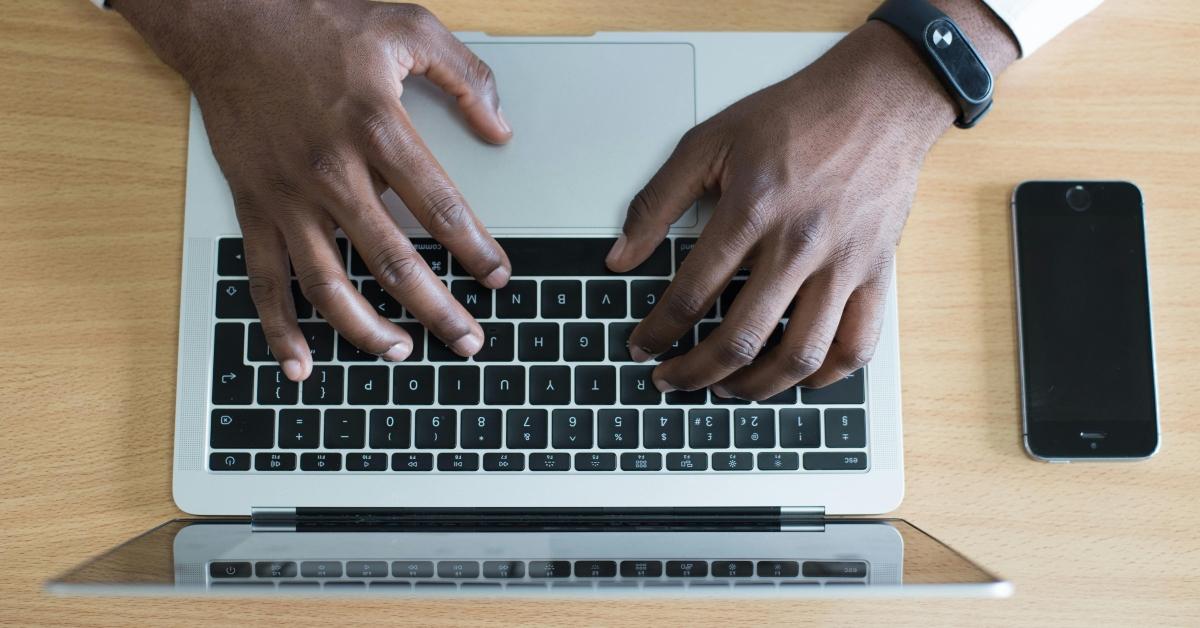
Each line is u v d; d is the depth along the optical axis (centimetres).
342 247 60
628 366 59
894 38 58
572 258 60
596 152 61
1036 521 60
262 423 59
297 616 58
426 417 59
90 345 61
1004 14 59
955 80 57
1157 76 64
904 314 62
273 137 56
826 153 56
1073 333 61
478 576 44
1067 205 62
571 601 59
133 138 62
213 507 58
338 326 55
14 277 61
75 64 62
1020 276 61
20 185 62
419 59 58
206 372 59
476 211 61
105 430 60
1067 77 64
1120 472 60
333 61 56
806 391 60
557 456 59
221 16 58
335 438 59
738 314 54
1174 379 62
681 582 43
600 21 64
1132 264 61
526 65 62
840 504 59
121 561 47
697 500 59
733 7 64
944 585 41
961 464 60
